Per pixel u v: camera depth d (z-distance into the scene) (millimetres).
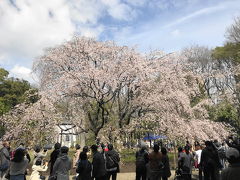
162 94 14625
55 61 15539
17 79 39094
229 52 29172
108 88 15016
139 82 14406
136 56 14828
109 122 15945
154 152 6711
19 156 5656
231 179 3074
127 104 15445
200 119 16234
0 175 8117
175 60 16625
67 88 14320
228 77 26656
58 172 5742
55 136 14914
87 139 21109
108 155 7512
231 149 3258
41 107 13633
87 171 5898
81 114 15727
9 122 14461
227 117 25938
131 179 10773
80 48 15516
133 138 16266
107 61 15031
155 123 14898
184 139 14008
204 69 33656
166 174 6766
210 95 27906
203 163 7516
